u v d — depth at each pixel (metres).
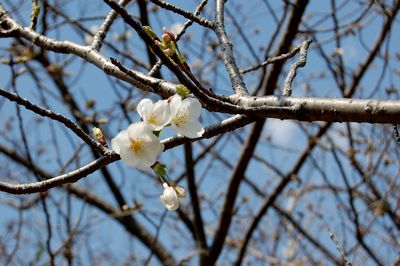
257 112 0.62
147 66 1.41
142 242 1.94
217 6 0.79
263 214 1.71
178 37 0.79
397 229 1.47
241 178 1.57
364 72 1.52
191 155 1.65
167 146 0.67
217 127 0.66
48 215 1.17
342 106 0.60
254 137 1.51
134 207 1.60
